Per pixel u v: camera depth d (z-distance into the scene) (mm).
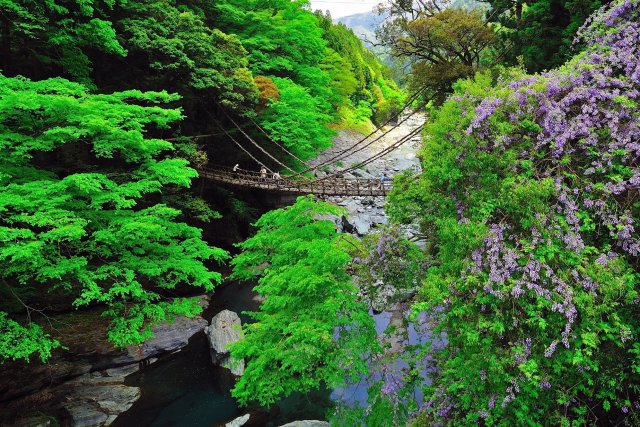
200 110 15961
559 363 3789
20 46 9438
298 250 5480
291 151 20000
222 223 16719
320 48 22797
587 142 4055
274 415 7633
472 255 4250
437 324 4887
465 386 4160
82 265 6348
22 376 7660
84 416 7395
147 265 7090
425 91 15547
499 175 4613
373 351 5270
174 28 13000
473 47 14266
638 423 3699
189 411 7785
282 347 5016
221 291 13750
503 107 4719
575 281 3844
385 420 4980
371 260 5879
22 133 6801
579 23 10117
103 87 12469
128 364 9117
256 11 19594
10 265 6129
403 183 6125
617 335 3604
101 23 9289
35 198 5918
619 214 3982
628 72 4387
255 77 17094
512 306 4074
